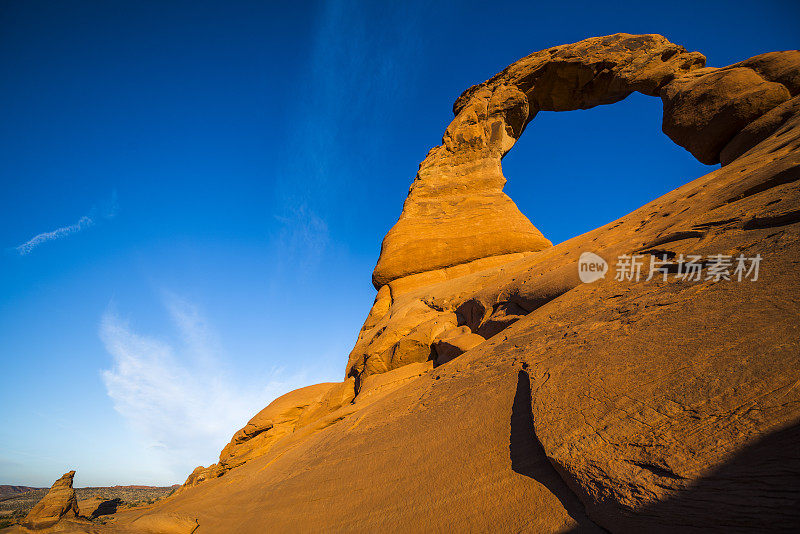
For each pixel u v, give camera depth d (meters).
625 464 3.53
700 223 7.99
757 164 9.75
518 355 7.82
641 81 26.06
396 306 19.28
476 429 6.06
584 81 28.03
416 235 23.45
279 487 9.53
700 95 19.17
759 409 3.19
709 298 5.39
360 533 5.25
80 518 16.88
